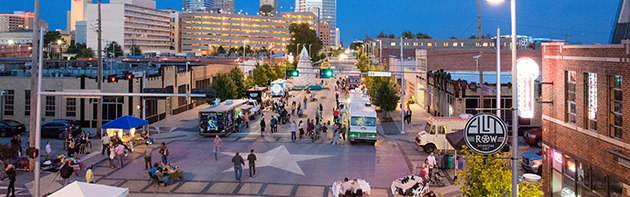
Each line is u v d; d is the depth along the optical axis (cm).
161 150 2347
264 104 5375
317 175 2220
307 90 7350
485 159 1406
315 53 17938
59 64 5975
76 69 4744
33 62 2259
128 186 2006
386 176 2195
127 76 2733
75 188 1384
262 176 2198
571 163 1570
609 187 1335
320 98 6569
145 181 2095
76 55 15762
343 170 2317
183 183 2062
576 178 1532
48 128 3184
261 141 3167
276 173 2258
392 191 1919
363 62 11569
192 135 3409
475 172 1388
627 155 1230
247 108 3803
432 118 2784
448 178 2169
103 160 2538
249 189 1970
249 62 8388
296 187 2009
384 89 4369
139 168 2350
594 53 1394
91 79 3812
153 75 4241
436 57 5650
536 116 3303
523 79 1482
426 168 2033
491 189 1323
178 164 2448
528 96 1481
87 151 2767
